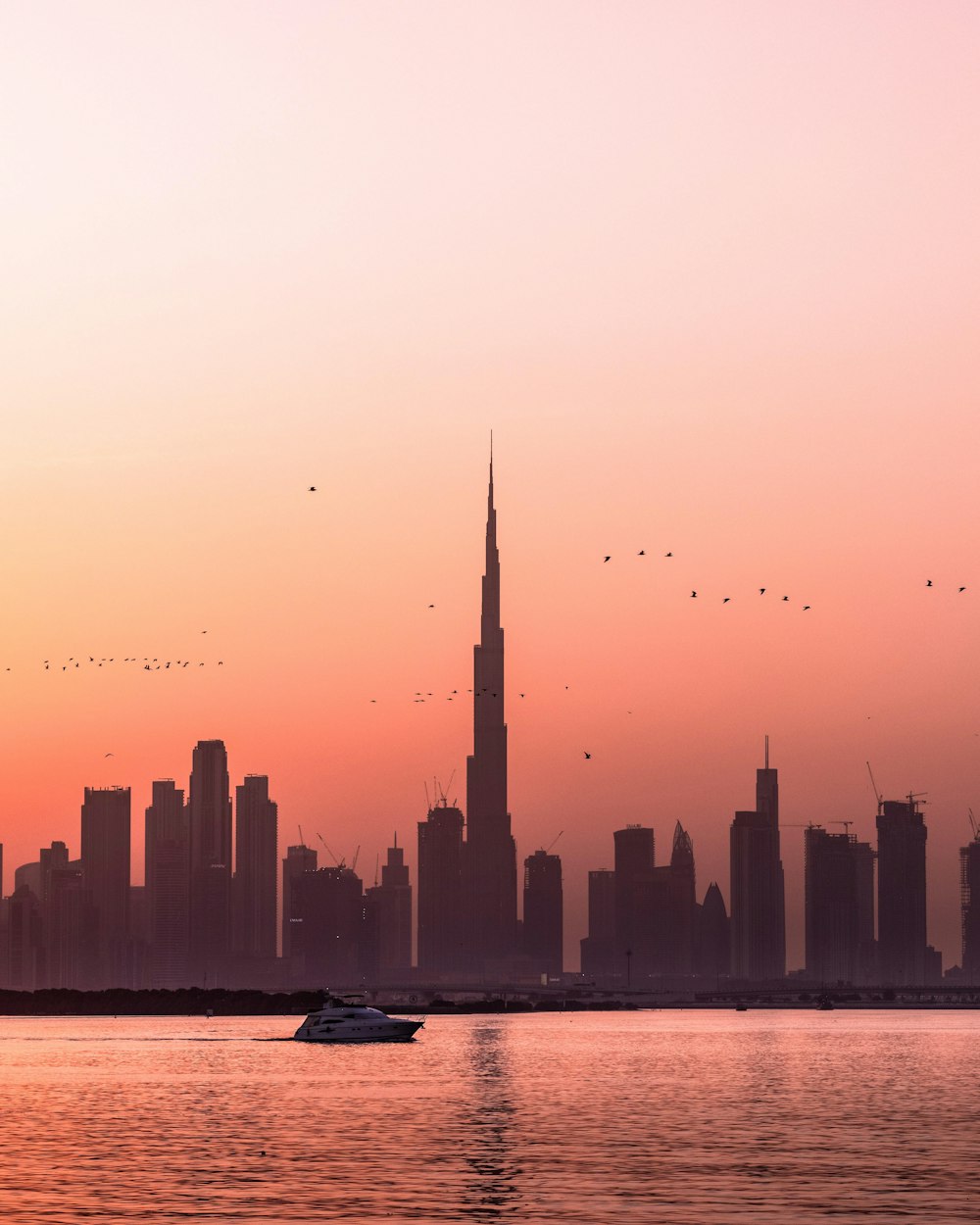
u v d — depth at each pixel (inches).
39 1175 6200.8
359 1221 5152.6
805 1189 5812.0
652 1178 6082.7
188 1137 7529.5
